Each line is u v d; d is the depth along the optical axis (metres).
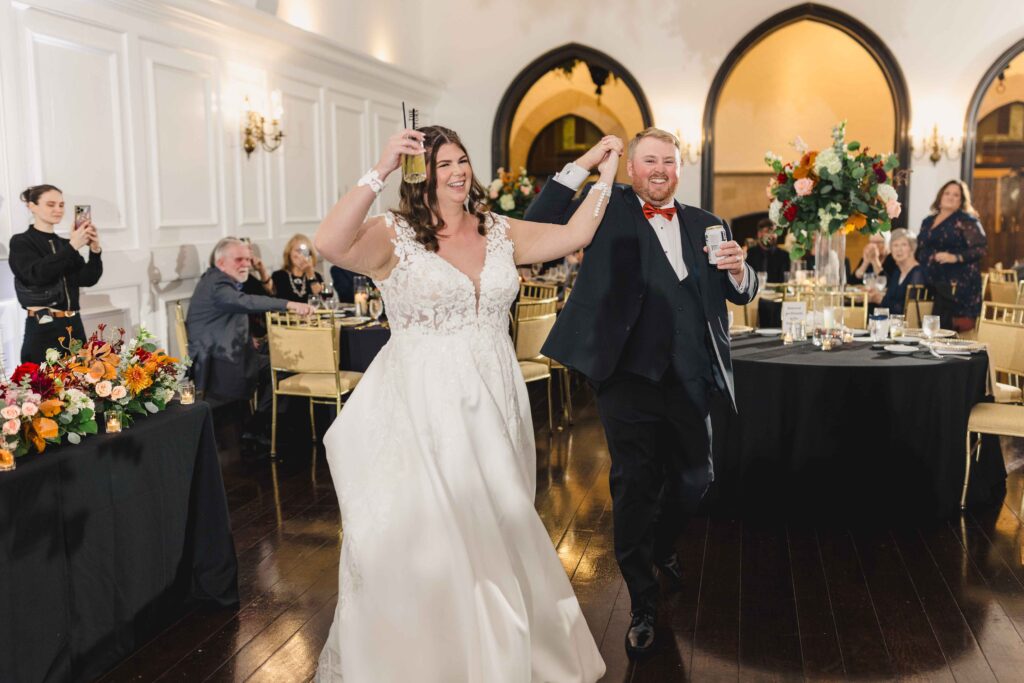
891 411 4.36
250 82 7.74
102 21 5.97
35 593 2.72
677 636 3.27
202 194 7.15
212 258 6.17
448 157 2.55
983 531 4.36
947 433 4.44
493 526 2.49
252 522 4.64
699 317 3.13
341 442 2.65
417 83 10.95
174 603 3.40
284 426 6.51
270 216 8.12
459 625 2.45
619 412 3.11
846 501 4.47
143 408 3.34
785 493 4.52
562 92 15.29
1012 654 3.11
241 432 6.80
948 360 4.48
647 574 3.17
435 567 2.46
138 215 6.39
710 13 10.89
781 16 10.70
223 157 7.40
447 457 2.51
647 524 3.15
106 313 6.09
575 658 2.64
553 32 11.38
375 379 2.66
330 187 9.20
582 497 5.05
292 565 4.03
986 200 14.71
